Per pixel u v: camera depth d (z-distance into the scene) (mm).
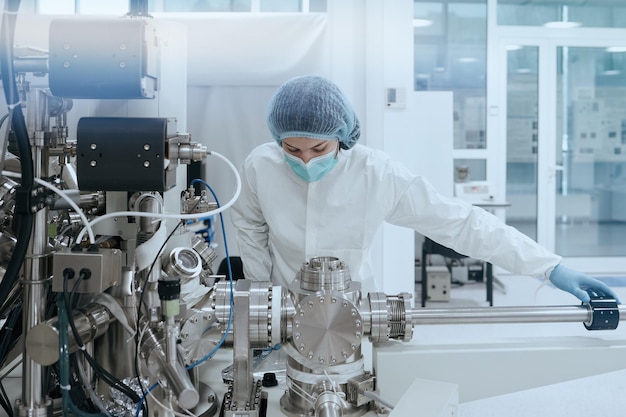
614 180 5094
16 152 1006
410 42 3020
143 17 803
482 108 4898
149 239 836
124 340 872
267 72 2969
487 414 2256
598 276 4852
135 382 866
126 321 847
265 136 3068
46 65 774
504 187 4949
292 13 2939
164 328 734
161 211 851
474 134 4918
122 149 775
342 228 1486
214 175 3088
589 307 953
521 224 5035
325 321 798
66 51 748
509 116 4934
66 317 741
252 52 2949
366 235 1495
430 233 1477
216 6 3490
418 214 1454
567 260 4988
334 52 3021
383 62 3021
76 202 854
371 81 3031
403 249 3064
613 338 931
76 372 840
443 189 3559
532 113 4945
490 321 925
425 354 864
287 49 2953
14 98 742
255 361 1101
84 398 856
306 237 1496
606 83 4984
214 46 2943
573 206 5094
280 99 1267
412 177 1481
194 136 3070
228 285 859
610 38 4898
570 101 4980
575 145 5039
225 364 1076
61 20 753
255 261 1608
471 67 4859
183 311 817
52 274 793
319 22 2938
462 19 4816
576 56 4941
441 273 4074
